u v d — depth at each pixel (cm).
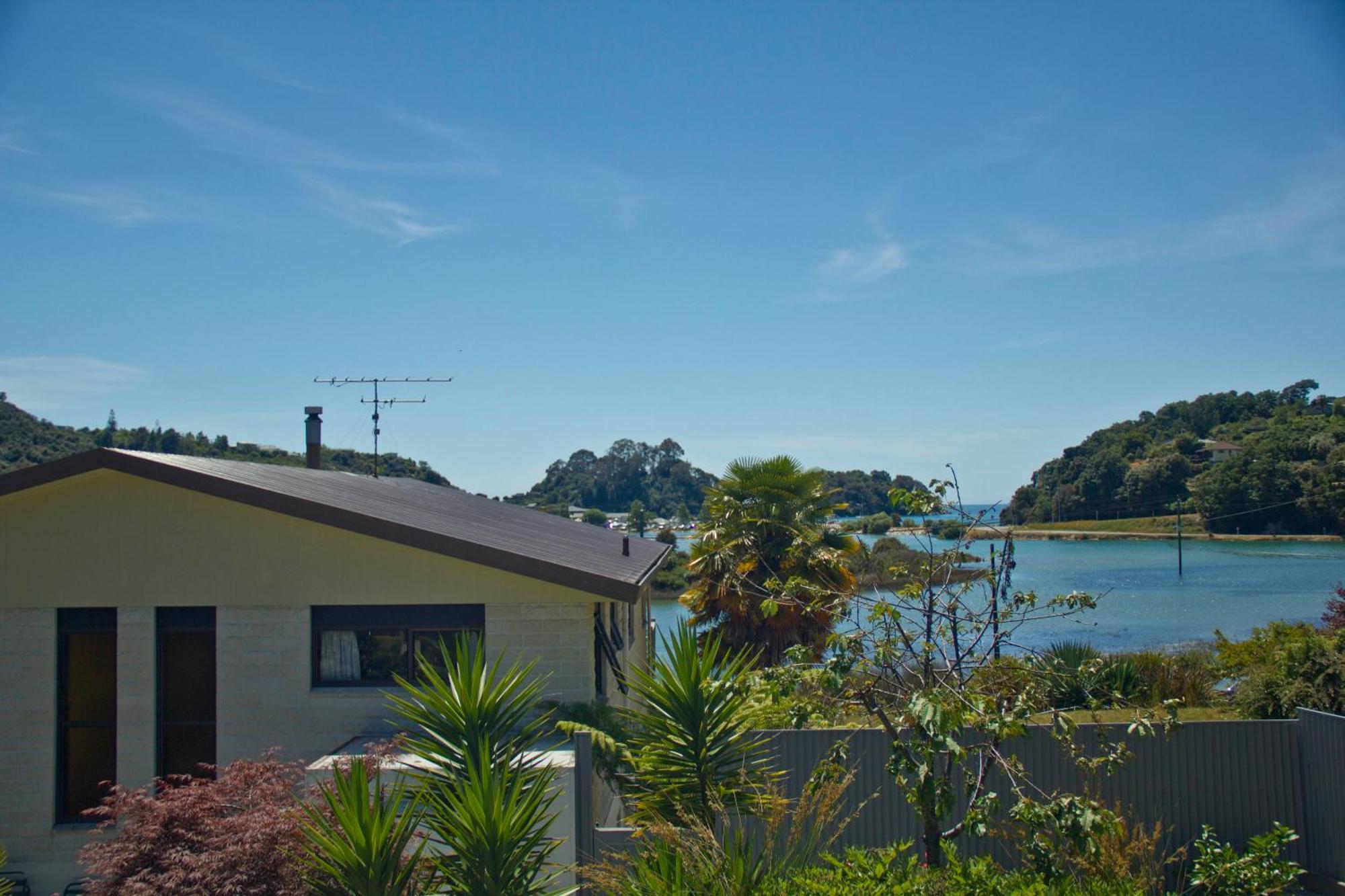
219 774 968
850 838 962
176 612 1183
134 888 710
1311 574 5866
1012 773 670
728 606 1919
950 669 701
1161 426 11638
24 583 1180
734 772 824
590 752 840
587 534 2181
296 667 1165
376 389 2562
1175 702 721
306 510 1140
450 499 2166
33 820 1155
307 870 693
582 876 778
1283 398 12025
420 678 1118
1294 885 984
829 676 651
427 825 724
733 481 2048
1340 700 1176
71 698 1185
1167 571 6156
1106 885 678
